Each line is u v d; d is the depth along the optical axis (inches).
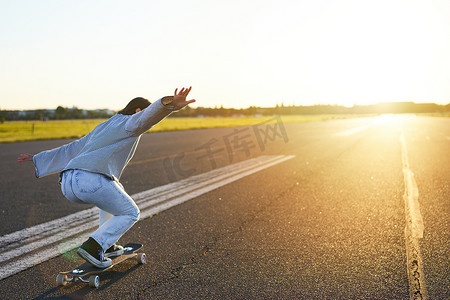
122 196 119.3
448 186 265.1
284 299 107.7
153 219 196.5
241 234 169.5
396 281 117.8
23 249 153.4
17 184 318.3
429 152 492.1
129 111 121.6
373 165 381.7
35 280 124.2
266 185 287.4
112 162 117.5
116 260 127.1
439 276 120.8
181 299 109.0
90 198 114.4
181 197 248.4
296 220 189.8
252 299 108.1
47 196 264.5
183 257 143.2
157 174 351.9
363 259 136.6
